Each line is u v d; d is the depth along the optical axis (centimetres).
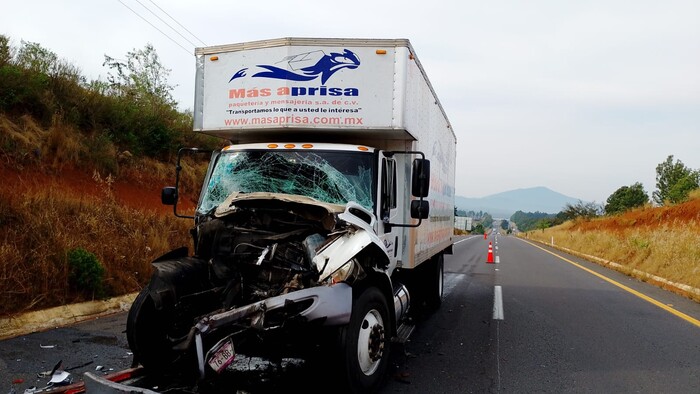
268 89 627
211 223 512
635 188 5444
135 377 514
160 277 468
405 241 681
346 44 613
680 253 1684
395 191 642
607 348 736
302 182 585
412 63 645
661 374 618
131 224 1027
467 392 543
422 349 715
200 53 667
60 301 749
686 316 989
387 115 607
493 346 738
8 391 466
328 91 614
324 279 461
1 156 1005
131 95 1534
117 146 1361
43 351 592
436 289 997
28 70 1204
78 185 1134
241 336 456
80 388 469
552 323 904
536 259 2439
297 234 493
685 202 3228
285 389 506
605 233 3131
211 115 656
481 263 2123
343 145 596
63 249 786
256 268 489
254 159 602
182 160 1580
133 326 501
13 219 787
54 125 1161
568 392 552
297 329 456
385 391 540
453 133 1265
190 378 514
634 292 1316
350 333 479
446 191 1120
